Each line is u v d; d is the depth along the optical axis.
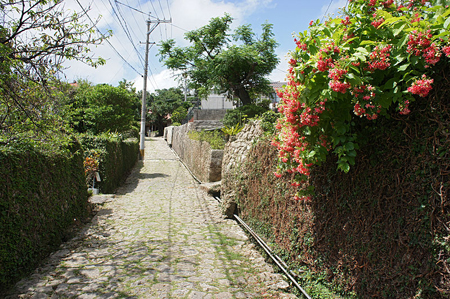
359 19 2.61
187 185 13.02
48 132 5.07
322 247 3.76
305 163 3.08
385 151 2.71
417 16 2.33
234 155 8.28
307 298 3.68
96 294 3.79
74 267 4.62
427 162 2.29
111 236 6.16
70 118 6.27
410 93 2.29
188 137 19.27
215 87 22.38
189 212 8.32
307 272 4.07
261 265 4.92
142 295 3.79
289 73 2.87
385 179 2.71
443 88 2.20
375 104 2.41
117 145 12.89
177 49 23.95
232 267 4.80
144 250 5.39
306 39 2.79
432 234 2.24
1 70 3.93
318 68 2.48
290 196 4.58
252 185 6.45
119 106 18.41
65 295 3.75
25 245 4.36
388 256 2.66
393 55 2.37
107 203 9.12
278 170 3.94
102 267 4.64
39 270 4.49
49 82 4.89
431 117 2.27
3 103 4.30
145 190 11.76
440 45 2.18
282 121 3.39
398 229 2.54
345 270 3.32
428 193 2.30
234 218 7.68
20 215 4.24
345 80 2.35
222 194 9.13
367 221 2.94
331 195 3.58
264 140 5.85
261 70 21.59
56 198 5.62
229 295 3.89
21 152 4.41
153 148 32.50
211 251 5.47
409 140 2.46
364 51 2.36
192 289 4.00
